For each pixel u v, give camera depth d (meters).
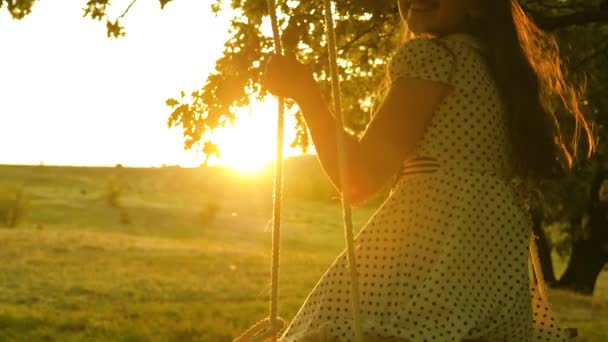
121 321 20.44
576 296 30.67
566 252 39.44
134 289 28.84
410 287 2.81
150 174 129.38
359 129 10.93
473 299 2.78
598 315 26.27
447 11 3.06
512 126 3.07
